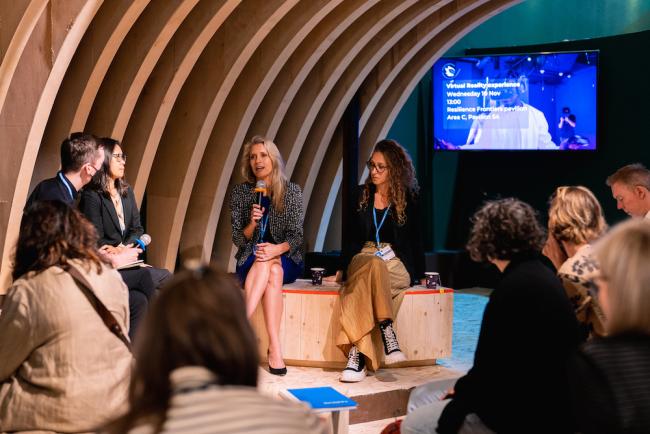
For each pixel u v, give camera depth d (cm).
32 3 414
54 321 277
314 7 626
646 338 202
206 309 150
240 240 516
